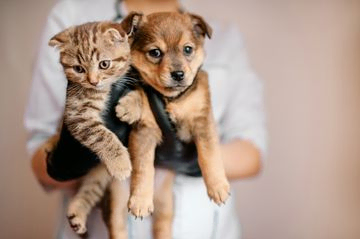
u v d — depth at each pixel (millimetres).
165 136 710
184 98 711
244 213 2047
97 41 665
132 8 1048
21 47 1900
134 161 681
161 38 707
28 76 1901
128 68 692
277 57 2000
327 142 2029
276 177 2041
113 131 682
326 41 1994
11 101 1912
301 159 2039
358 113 2004
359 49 1976
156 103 699
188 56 720
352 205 2039
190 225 826
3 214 1950
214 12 1940
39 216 1957
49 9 1885
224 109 1228
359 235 2047
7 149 1927
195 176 795
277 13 1983
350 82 1999
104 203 760
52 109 1074
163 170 751
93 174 761
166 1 1082
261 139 1324
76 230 768
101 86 670
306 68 2004
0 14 1886
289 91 2012
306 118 2023
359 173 2018
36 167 983
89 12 1053
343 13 1981
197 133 725
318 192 2051
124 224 754
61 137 718
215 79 1140
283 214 2055
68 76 677
